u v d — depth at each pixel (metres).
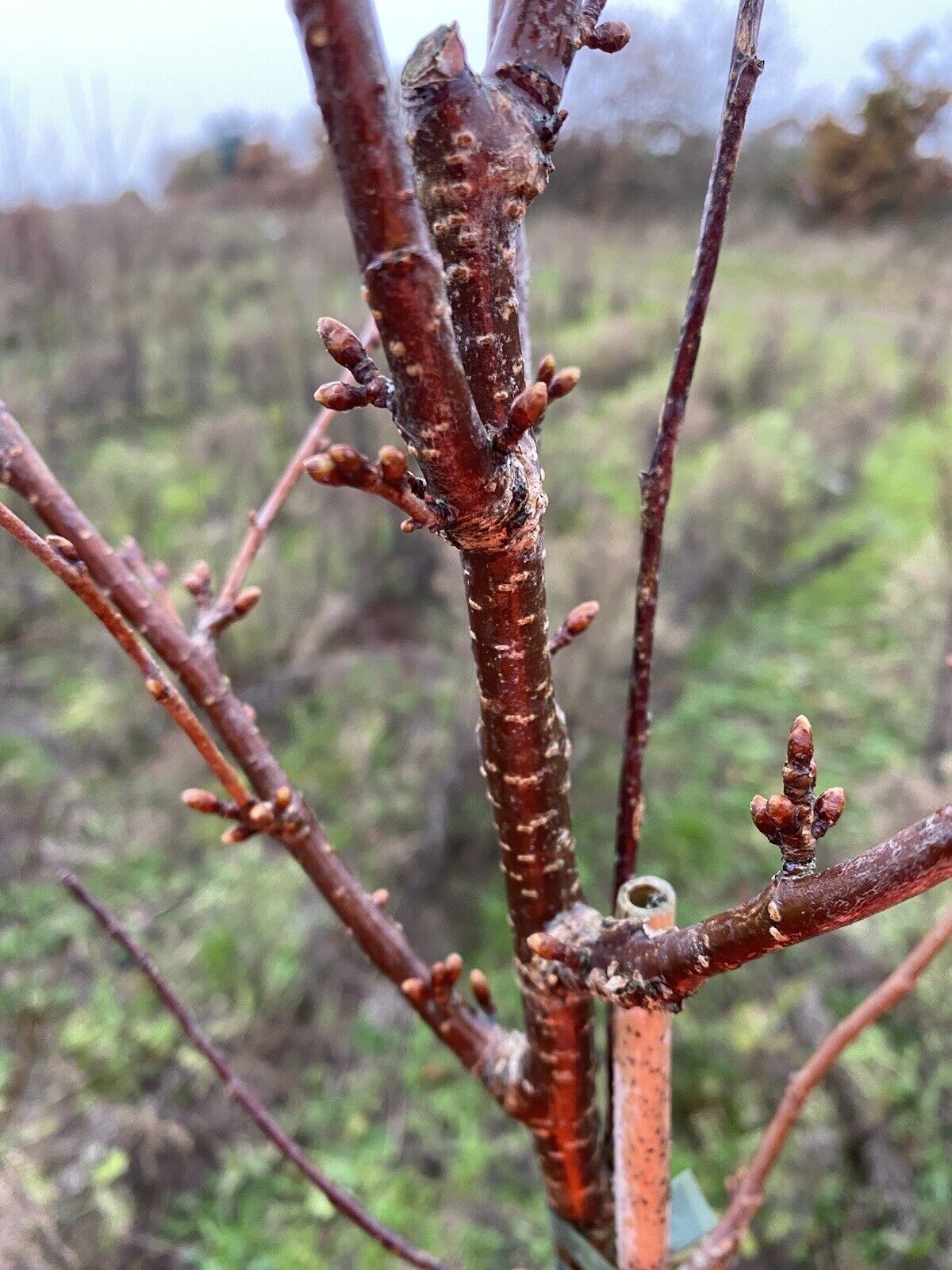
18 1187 0.74
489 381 0.19
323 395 0.16
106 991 1.05
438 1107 1.00
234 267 3.16
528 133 0.18
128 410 2.29
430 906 1.18
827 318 2.88
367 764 1.32
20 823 1.26
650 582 0.27
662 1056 0.25
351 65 0.14
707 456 2.08
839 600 1.75
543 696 0.23
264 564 1.60
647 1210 0.27
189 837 1.28
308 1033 1.06
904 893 0.15
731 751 1.40
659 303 3.01
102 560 0.29
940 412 2.26
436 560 1.66
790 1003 1.00
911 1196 0.83
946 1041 0.92
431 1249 0.87
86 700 1.47
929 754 1.32
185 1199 0.90
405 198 0.14
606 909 1.15
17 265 2.44
